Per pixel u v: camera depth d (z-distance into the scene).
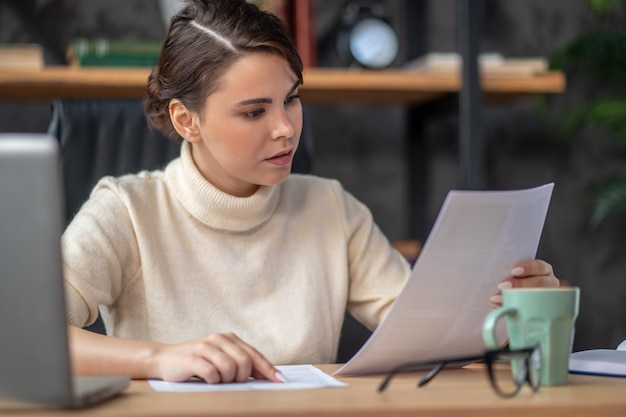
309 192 1.73
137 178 1.64
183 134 1.54
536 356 1.03
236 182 1.58
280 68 1.41
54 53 3.00
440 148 3.19
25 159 0.79
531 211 1.16
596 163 3.30
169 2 2.87
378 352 1.14
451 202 1.04
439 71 2.77
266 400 0.91
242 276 1.61
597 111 3.00
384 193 3.18
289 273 1.65
